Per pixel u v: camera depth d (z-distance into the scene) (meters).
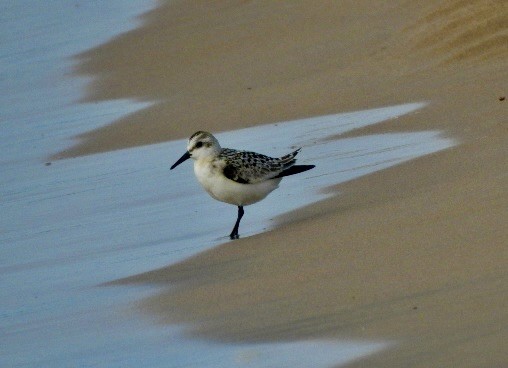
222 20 28.80
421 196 14.63
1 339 12.19
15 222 17.20
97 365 10.96
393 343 10.01
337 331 10.56
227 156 15.04
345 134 19.22
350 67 23.62
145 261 14.41
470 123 18.34
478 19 23.31
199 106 22.95
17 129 23.20
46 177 19.59
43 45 30.12
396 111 20.16
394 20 25.55
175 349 11.00
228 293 12.38
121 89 25.31
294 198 16.11
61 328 12.27
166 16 30.47
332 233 13.85
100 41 29.50
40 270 14.73
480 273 11.26
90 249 15.38
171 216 16.47
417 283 11.40
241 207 15.19
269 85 23.53
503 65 21.72
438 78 21.81
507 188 13.95
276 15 28.05
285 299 11.77
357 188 15.88
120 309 12.56
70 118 23.55
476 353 9.43
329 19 26.84
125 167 19.55
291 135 19.80
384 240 13.05
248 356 10.44
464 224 12.92
